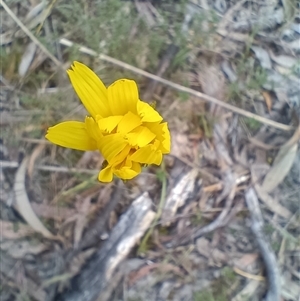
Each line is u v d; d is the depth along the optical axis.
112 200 0.19
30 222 0.19
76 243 0.19
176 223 0.20
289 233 0.20
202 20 0.20
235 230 0.20
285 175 0.20
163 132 0.10
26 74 0.19
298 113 0.20
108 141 0.10
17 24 0.19
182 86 0.19
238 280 0.20
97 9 0.20
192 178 0.20
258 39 0.20
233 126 0.20
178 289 0.20
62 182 0.19
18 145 0.19
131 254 0.19
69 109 0.19
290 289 0.20
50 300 0.19
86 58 0.19
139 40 0.19
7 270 0.19
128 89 0.10
